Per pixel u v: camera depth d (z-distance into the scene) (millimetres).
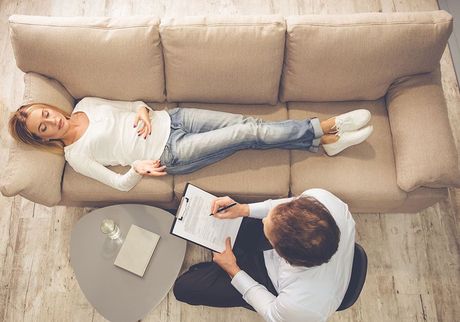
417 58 1811
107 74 1901
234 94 1983
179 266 1863
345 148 1933
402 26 1757
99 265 1874
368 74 1859
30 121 1788
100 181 1894
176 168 1896
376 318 2039
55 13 2779
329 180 1876
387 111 2014
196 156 1858
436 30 1749
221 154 1884
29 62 1903
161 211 1932
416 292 2074
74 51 1834
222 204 1758
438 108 1838
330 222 1242
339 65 1829
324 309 1321
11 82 2621
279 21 1792
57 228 2270
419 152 1774
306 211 1249
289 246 1231
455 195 2254
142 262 1844
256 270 1750
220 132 1844
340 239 1370
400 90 1924
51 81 1981
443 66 2549
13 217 2303
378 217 2227
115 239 1899
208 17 1822
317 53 1799
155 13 2760
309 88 1943
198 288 1813
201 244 1757
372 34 1764
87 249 1896
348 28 1771
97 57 1843
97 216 1936
